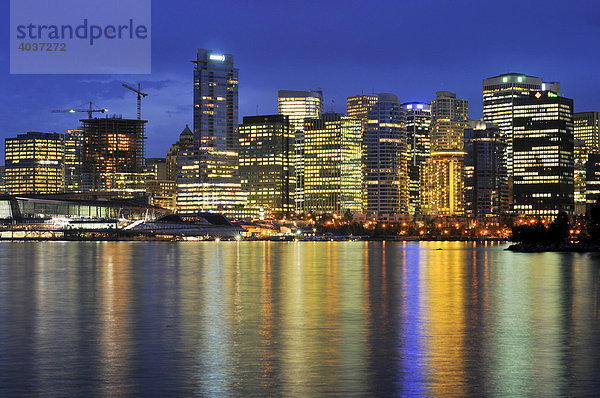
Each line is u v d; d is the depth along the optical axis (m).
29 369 58.62
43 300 108.69
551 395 50.94
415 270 186.12
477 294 118.62
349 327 80.19
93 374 56.94
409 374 56.84
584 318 87.31
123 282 143.62
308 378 55.62
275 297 113.56
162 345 69.00
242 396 50.78
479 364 60.31
